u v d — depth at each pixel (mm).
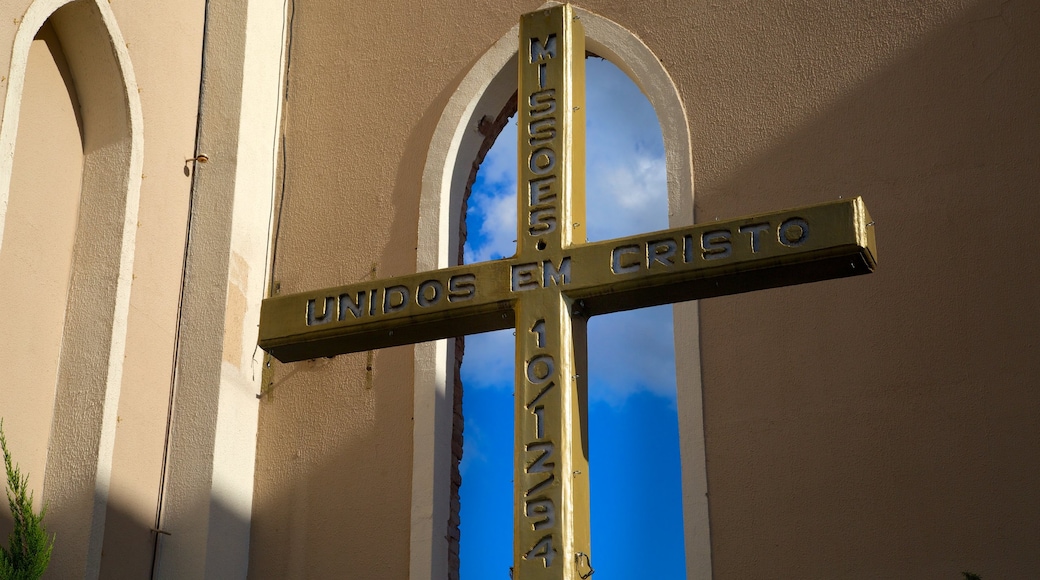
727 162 7137
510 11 7922
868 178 6828
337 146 7977
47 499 6551
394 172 7801
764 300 6797
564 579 3703
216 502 7004
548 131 4320
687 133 7246
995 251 6492
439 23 8055
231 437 7207
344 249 7730
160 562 6879
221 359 7234
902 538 6176
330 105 8094
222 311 7324
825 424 6480
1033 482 6066
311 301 4398
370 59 8125
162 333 7203
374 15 8227
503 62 7773
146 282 7129
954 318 6453
